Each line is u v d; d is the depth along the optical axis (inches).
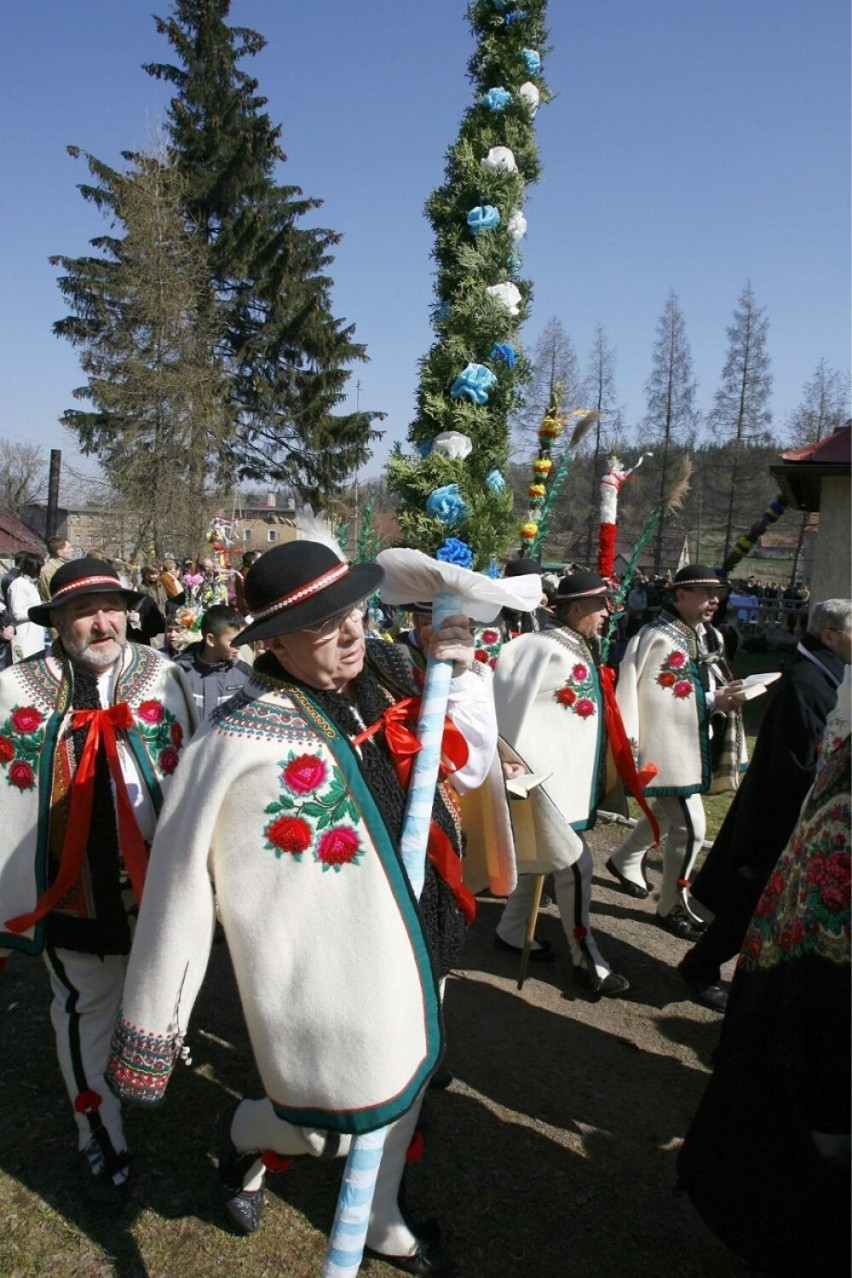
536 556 217.5
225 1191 105.5
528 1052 144.1
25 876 110.5
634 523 875.4
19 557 424.2
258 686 86.0
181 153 1177.4
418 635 123.3
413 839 86.7
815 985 86.6
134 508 1008.2
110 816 110.7
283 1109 84.6
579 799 167.3
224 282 1177.4
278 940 82.0
